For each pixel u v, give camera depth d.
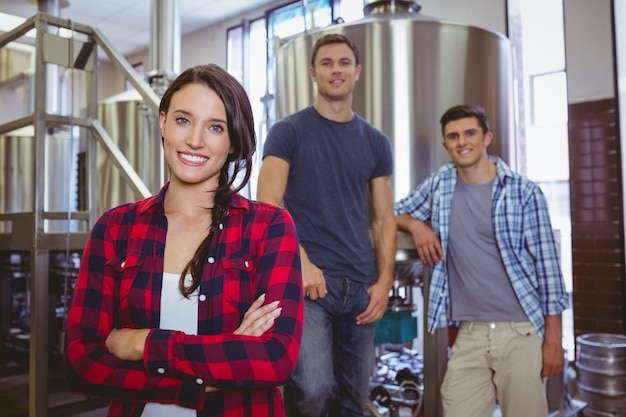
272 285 1.04
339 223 1.84
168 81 4.19
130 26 7.48
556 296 2.03
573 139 4.07
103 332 1.02
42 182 2.14
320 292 1.74
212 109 1.03
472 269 2.10
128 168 2.22
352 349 1.87
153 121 4.18
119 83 8.88
